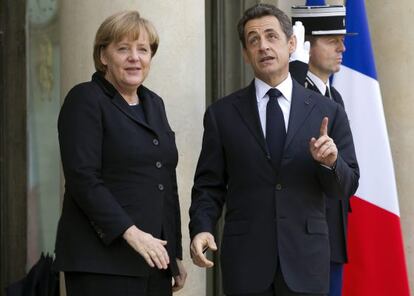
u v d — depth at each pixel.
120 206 8.48
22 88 14.66
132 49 8.87
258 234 9.07
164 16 10.67
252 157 9.19
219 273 14.38
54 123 14.77
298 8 11.88
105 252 8.49
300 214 9.09
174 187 9.19
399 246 12.64
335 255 10.70
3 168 14.56
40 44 14.69
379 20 14.76
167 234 8.92
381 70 14.77
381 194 12.66
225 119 9.45
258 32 9.38
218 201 9.45
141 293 8.62
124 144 8.70
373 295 12.57
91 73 10.67
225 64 14.78
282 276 8.96
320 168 8.94
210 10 14.80
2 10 14.62
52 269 8.65
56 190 14.79
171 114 10.68
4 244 14.52
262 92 9.45
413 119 14.64
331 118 9.44
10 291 10.24
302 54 10.94
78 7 10.70
